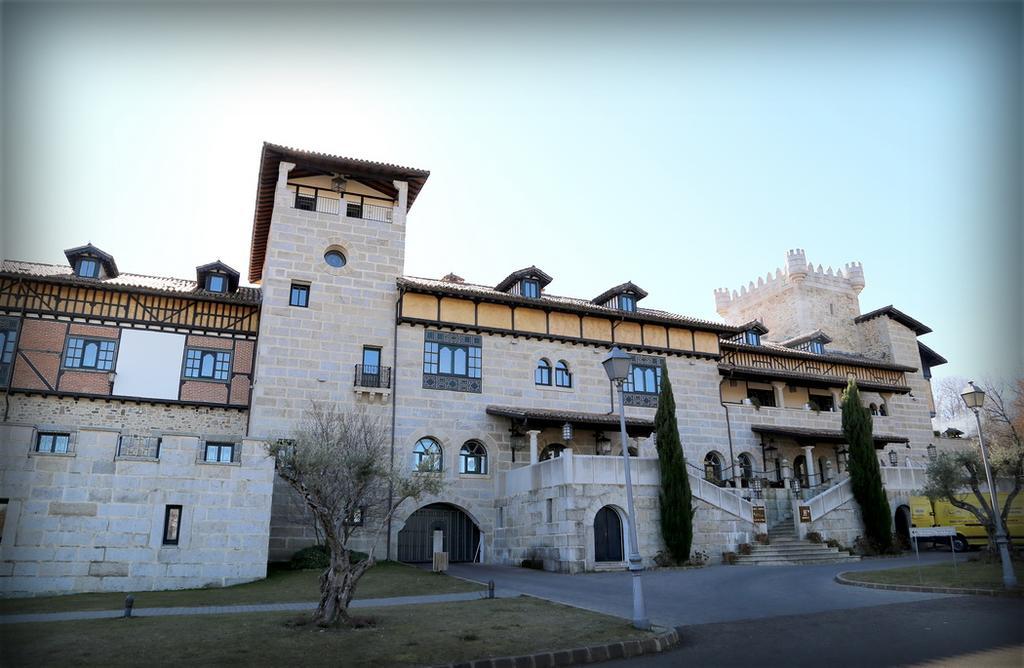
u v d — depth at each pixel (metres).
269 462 20.78
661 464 25.17
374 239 30.19
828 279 54.03
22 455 18.42
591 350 32.38
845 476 32.75
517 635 11.83
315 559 23.06
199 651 10.47
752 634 12.49
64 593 18.00
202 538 19.56
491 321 30.67
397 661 10.06
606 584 19.58
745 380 36.44
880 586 18.03
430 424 28.47
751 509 26.52
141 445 25.94
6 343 26.48
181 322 28.75
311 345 27.83
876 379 41.28
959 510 28.62
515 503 27.00
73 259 29.16
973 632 12.08
